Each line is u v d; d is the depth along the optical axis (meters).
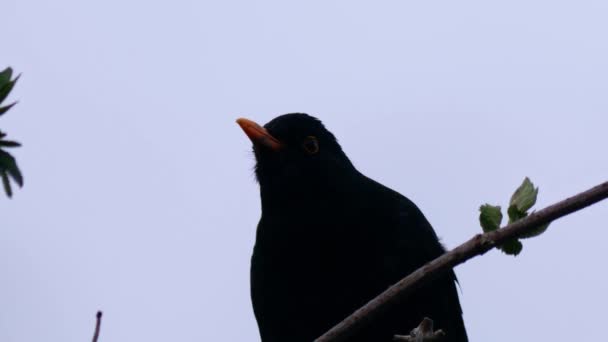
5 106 6.16
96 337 6.87
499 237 7.29
